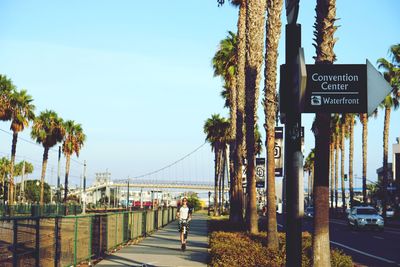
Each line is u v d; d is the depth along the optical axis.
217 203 84.44
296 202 7.02
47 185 140.12
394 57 55.09
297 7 7.23
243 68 30.95
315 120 11.92
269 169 19.14
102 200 139.12
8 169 109.88
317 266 11.59
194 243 24.84
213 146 84.25
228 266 13.96
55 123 70.31
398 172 92.81
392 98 55.44
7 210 45.50
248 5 24.08
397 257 21.27
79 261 14.74
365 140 63.25
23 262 9.92
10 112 58.06
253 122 23.94
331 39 12.20
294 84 7.14
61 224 12.80
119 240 22.05
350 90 7.45
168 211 47.78
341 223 56.78
